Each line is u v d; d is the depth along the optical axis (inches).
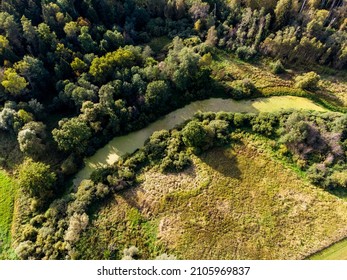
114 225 2162.9
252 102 2854.3
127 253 2007.9
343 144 2409.0
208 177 2375.7
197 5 3393.2
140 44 3380.9
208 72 2847.0
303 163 2368.4
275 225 2127.2
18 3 3016.7
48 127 2701.8
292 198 2241.6
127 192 2322.8
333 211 2164.1
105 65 2746.1
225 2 3563.0
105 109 2610.7
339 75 3021.7
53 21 3021.7
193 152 2517.2
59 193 2377.0
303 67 3105.3
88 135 2481.5
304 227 2106.3
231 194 2287.2
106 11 3319.4
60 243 2043.6
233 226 2138.3
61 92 2706.7
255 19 3189.0
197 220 2174.0
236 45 3238.2
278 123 2613.2
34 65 2696.9
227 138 2568.9
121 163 2472.9
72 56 2901.1
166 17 3585.1
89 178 2445.9
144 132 2716.5
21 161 2497.5
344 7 3186.5
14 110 2559.1
